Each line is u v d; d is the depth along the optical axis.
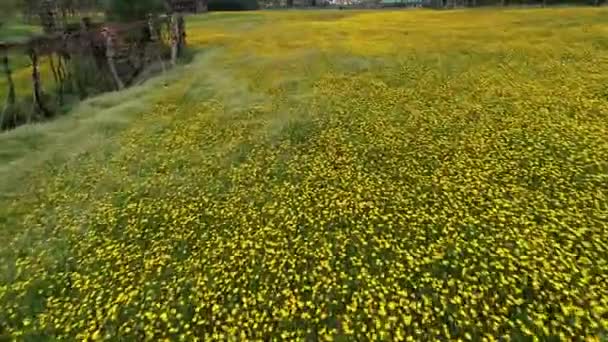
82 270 11.98
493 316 9.35
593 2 61.09
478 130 18.06
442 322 9.35
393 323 9.42
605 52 27.61
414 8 85.00
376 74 27.72
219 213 14.02
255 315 9.98
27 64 36.59
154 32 40.06
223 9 107.56
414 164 15.87
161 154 18.83
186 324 9.89
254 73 30.72
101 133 21.80
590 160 14.81
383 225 12.63
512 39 33.84
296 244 12.20
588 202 12.62
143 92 28.77
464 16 53.22
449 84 24.42
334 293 10.41
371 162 16.36
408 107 21.47
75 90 30.64
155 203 14.97
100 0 52.38
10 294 11.30
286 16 71.81
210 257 12.01
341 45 37.59
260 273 11.26
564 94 21.16
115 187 16.33
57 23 48.19
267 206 14.14
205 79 30.47
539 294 9.72
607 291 9.53
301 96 24.62
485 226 12.07
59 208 15.20
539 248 11.00
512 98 21.33
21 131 22.70
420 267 10.92
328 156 17.12
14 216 14.91
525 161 15.25
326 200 14.12
